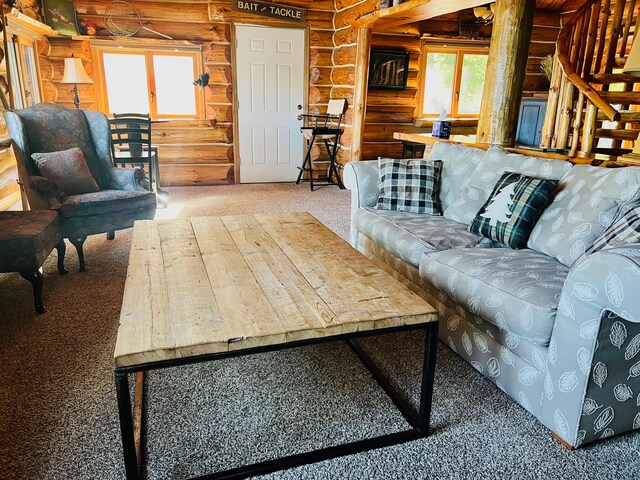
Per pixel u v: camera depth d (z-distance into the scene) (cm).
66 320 245
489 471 151
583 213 204
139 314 148
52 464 151
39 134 335
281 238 230
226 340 135
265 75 600
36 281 247
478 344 200
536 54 636
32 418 171
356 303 159
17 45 449
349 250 214
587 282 145
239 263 194
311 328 142
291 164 644
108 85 566
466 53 625
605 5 395
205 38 569
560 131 385
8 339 225
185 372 202
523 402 178
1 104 388
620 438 167
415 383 199
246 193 567
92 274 308
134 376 196
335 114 596
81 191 327
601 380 153
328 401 185
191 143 597
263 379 198
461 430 170
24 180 304
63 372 200
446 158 317
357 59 544
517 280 183
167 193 530
